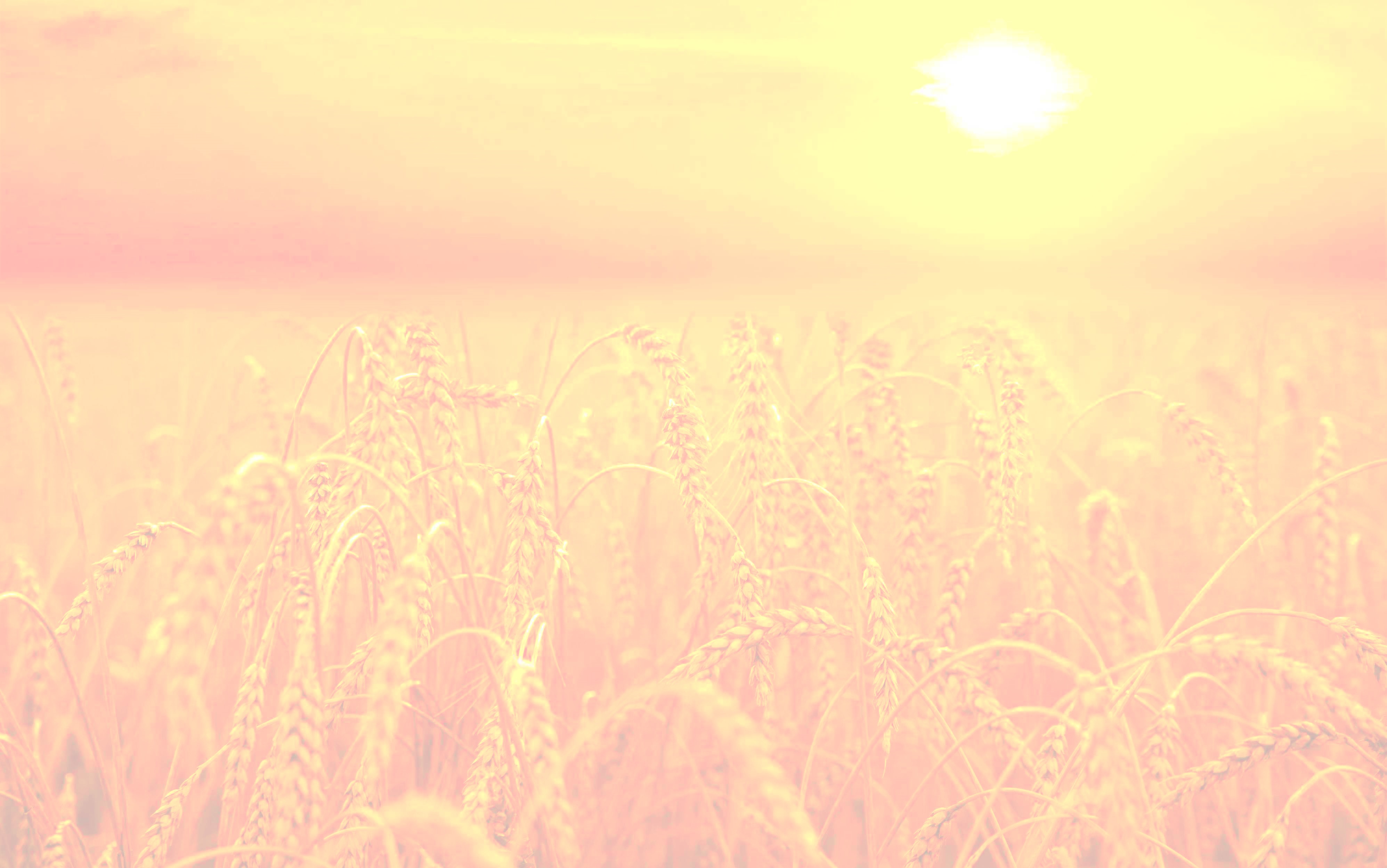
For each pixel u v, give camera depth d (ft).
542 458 6.09
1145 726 6.34
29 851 5.85
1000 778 5.47
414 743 5.89
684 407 5.68
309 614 5.38
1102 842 5.93
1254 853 5.74
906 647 5.65
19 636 6.67
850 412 6.25
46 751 6.50
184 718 4.90
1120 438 8.39
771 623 5.49
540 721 5.16
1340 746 5.97
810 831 4.91
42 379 5.92
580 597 6.26
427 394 5.70
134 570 6.74
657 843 6.07
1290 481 7.56
